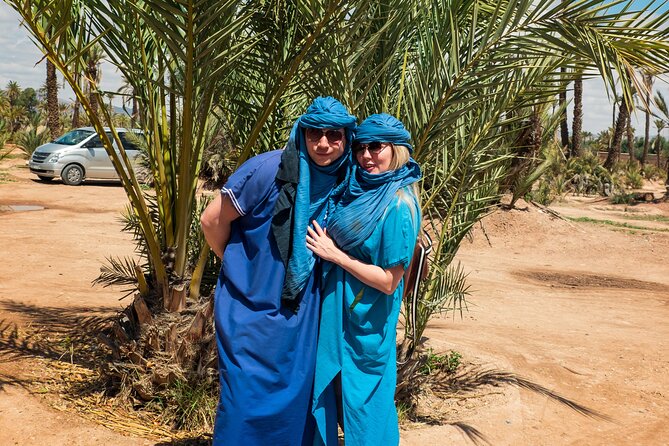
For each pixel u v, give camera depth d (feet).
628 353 23.31
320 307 9.32
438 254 16.35
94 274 27.73
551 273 42.83
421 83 13.88
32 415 12.90
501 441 14.48
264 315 9.03
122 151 13.38
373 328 9.17
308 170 8.95
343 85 13.96
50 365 15.85
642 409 17.74
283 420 9.05
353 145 9.11
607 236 53.62
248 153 13.88
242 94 16.34
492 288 35.63
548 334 25.71
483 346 22.63
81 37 12.45
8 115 169.89
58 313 20.68
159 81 12.51
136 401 13.92
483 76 13.44
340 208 9.02
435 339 22.74
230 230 9.61
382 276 8.88
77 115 127.24
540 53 12.85
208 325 13.93
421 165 15.05
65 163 64.03
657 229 63.16
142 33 14.85
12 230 37.55
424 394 17.22
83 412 13.43
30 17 11.45
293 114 16.74
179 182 13.65
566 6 12.28
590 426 16.16
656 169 175.63
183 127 13.03
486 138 15.69
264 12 14.47
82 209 49.60
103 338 14.30
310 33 13.25
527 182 53.36
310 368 9.20
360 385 9.15
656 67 12.37
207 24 11.34
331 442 9.39
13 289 23.62
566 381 19.77
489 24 12.98
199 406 13.50
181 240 13.96
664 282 41.86
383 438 9.27
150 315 13.85
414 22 14.85
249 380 8.96
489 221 53.78
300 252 8.91
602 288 38.68
